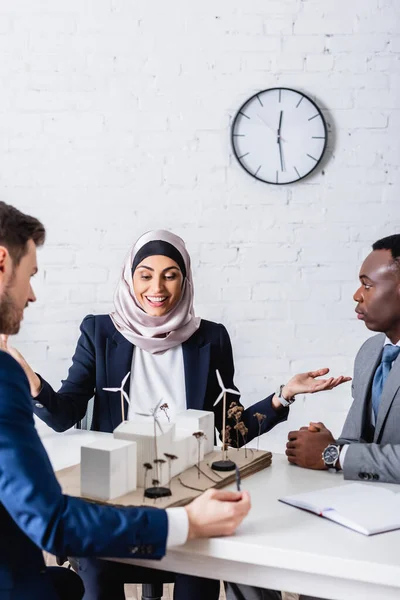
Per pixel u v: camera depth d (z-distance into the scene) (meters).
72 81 3.02
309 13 3.02
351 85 3.04
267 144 3.02
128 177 3.05
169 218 3.06
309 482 1.56
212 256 3.07
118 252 3.07
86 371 2.21
